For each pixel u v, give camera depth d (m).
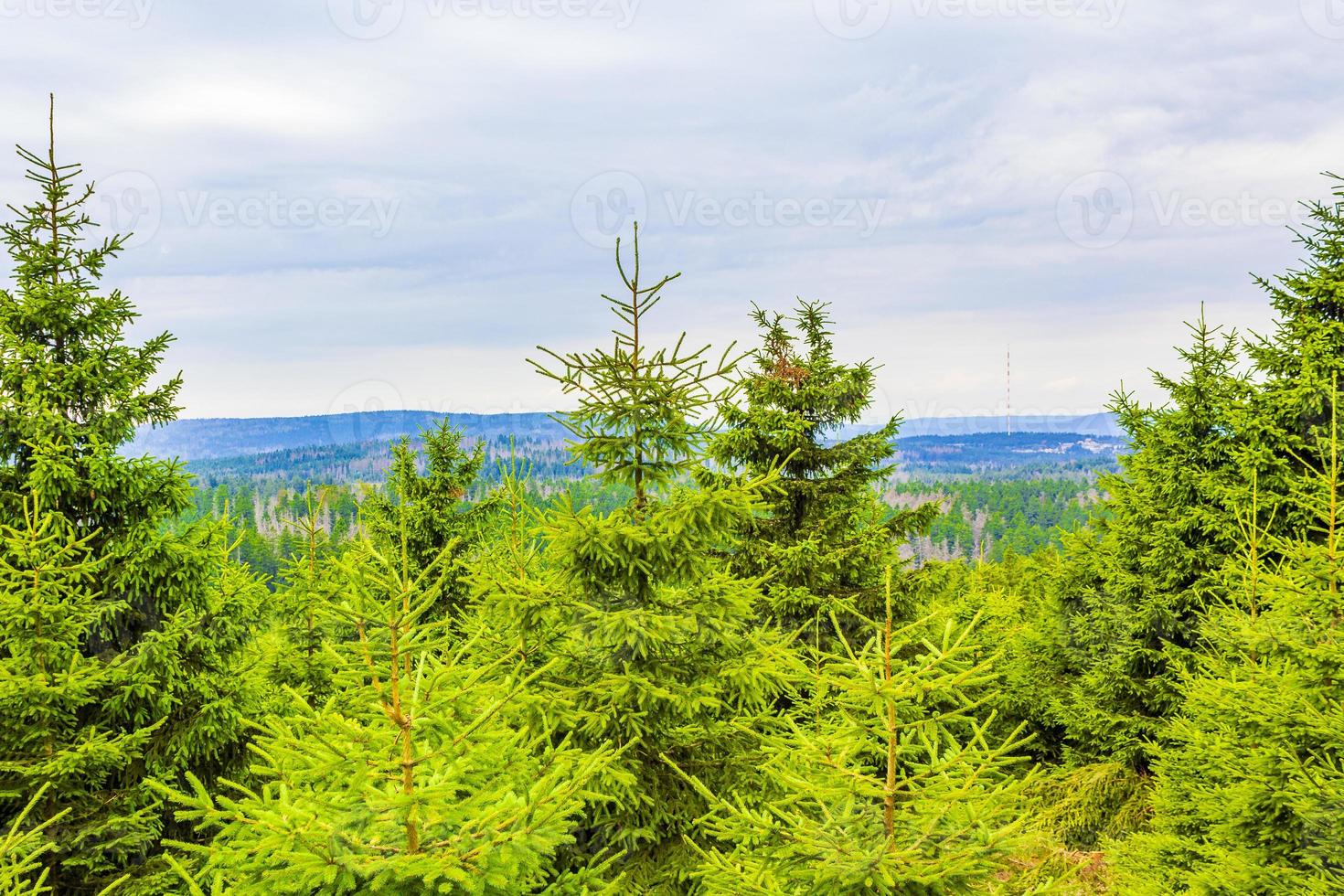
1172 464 14.70
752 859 5.27
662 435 7.62
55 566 8.49
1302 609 7.61
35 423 9.03
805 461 15.04
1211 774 8.75
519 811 4.41
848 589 14.03
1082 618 16.16
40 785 7.97
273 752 4.55
